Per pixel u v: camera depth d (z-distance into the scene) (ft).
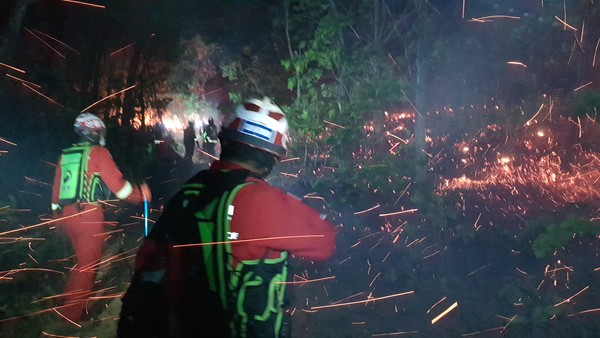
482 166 39.75
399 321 21.95
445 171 40.70
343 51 34.09
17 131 44.32
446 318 22.07
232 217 9.59
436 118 39.93
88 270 21.06
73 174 20.98
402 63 36.32
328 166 36.50
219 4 56.13
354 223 32.09
